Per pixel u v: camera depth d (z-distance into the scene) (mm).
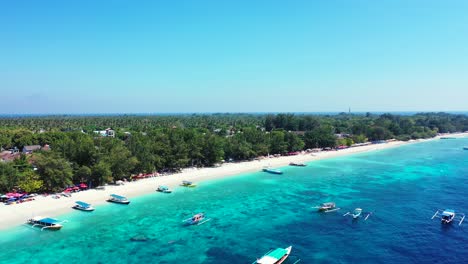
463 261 64000
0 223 79500
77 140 123875
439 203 100750
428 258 65125
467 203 100688
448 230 79062
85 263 62062
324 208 93500
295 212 92312
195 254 66312
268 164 166000
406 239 73938
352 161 182500
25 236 73375
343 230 79062
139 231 77625
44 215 85375
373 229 79625
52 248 68000
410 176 142000
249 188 119688
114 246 69438
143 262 62812
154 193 109938
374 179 136000
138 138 148625
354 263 62906
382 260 64188
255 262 63062
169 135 154500
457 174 146125
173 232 77438
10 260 62594
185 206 97250
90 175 110312
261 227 80938
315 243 71688
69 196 101062
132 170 124938
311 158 188375
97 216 86875
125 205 96750
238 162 169250
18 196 95062
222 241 72562
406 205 98625
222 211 93125
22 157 130250
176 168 143250
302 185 125062
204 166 156000
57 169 103062
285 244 71125
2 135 197750
